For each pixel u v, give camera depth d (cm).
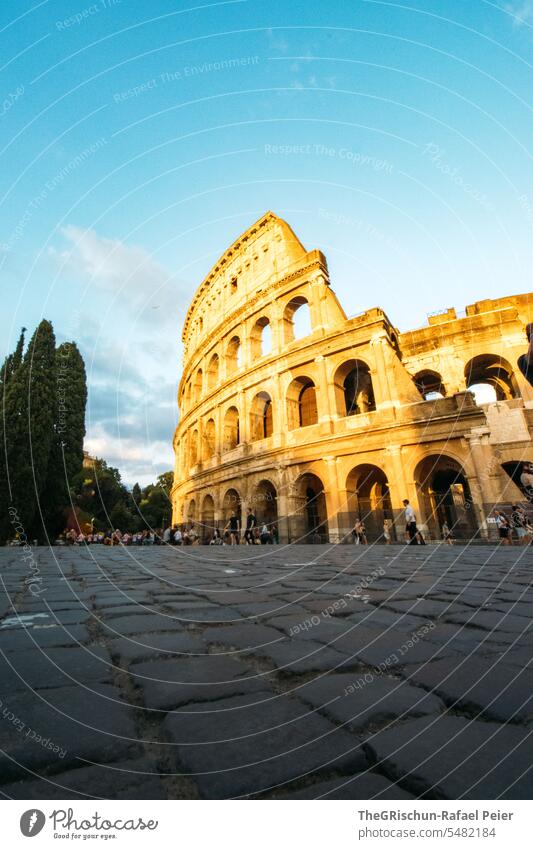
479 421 2111
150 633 314
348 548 1683
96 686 206
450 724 165
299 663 242
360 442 2414
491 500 1992
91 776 133
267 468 2805
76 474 3634
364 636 303
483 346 2820
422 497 2272
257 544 2539
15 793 128
